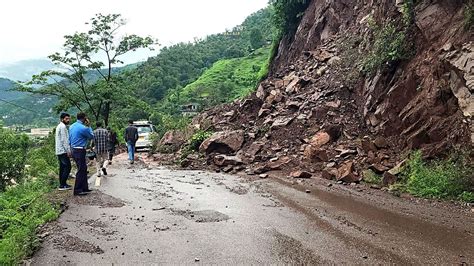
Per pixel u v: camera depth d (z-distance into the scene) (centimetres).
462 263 526
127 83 2777
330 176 1122
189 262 545
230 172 1327
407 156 1085
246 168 1333
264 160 1366
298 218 749
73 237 654
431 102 1090
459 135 963
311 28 2347
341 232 661
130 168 1508
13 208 889
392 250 576
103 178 1239
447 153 988
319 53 1970
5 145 2470
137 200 920
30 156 2136
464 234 642
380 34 1394
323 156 1247
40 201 876
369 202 861
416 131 1110
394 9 1376
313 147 1304
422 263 528
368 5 1908
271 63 2822
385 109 1259
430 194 891
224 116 1931
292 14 2619
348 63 1672
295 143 1407
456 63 997
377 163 1116
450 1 1150
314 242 616
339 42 1967
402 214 764
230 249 592
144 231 684
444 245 593
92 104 2562
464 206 811
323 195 935
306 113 1536
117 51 2605
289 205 851
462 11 1095
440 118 1052
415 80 1179
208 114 2098
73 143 973
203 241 629
